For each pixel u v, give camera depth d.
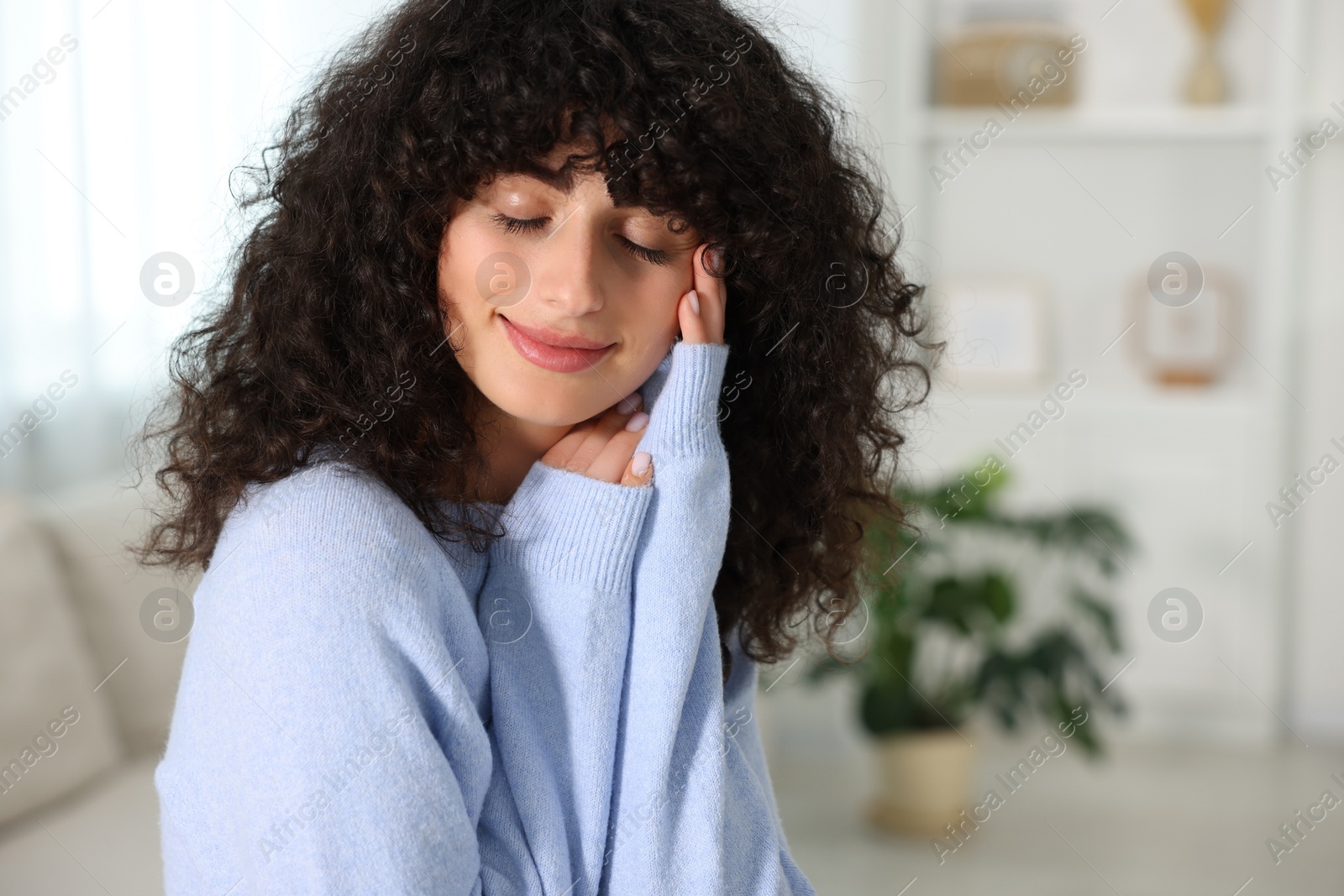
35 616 1.57
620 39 0.66
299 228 0.72
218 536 0.74
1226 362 3.11
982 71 3.02
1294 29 2.89
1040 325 3.11
